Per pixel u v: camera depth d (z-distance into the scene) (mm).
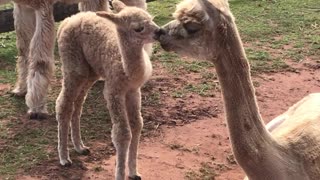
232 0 6336
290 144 1991
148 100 3646
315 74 4266
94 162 2852
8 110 3434
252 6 6090
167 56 4484
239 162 1847
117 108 2506
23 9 3584
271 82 4066
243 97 1798
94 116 3391
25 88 3625
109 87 2529
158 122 3344
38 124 3264
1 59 4395
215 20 1728
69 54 2686
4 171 2732
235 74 1781
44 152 2930
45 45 3361
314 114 2203
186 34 1752
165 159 2912
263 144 1850
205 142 3131
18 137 3086
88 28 2645
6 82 3898
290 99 3793
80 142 2920
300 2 6336
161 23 5395
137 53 2424
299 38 5086
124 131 2502
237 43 1768
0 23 4605
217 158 2969
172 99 3688
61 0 3533
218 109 3578
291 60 4527
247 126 1810
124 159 2520
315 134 2074
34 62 3352
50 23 3381
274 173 1869
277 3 6250
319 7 6148
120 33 2414
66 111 2730
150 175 2736
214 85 3957
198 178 2738
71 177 2693
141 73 2482
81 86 2738
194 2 1752
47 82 3371
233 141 1822
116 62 2500
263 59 4496
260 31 5230
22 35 3605
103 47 2572
